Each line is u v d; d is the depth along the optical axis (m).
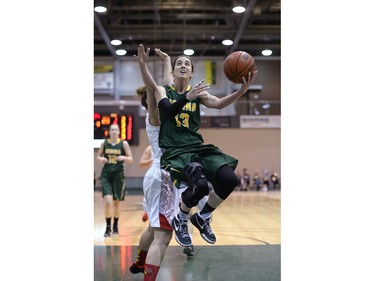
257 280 3.81
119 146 6.27
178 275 3.97
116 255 4.84
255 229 6.96
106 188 6.23
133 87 19.06
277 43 18.16
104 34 15.31
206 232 3.18
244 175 18.50
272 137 19.03
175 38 16.64
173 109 3.05
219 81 18.88
